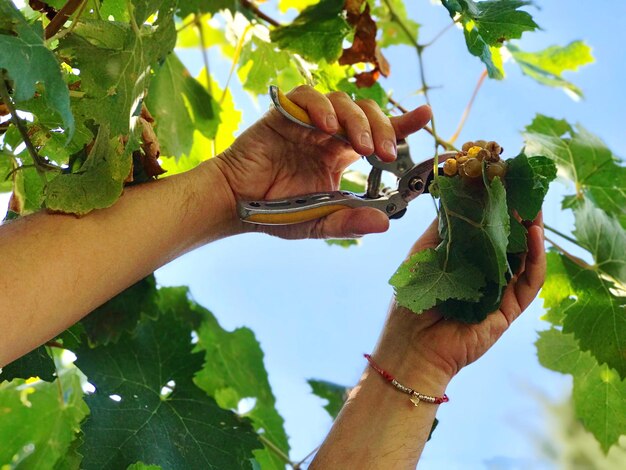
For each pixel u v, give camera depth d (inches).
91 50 20.6
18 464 32.8
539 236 22.7
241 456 27.5
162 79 30.3
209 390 36.9
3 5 18.2
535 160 23.5
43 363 25.2
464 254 21.9
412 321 23.3
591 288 29.6
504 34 23.7
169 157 30.9
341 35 31.2
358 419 22.9
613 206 31.6
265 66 34.2
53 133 25.4
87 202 20.8
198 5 30.0
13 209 26.9
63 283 20.0
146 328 28.9
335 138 24.2
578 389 31.0
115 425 26.6
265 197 24.6
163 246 22.6
